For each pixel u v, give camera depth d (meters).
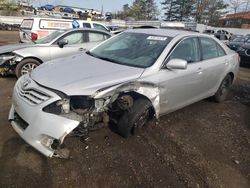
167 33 4.72
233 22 63.53
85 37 7.80
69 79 3.39
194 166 3.50
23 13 44.22
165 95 4.14
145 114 3.91
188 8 67.44
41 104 3.14
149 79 3.81
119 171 3.24
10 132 3.89
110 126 4.12
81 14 37.72
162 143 3.96
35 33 11.49
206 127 4.70
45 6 49.50
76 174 3.12
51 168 3.19
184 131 4.44
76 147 3.61
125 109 3.64
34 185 2.91
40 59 6.92
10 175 3.02
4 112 4.57
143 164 3.42
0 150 3.44
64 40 7.21
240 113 5.58
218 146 4.09
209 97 6.04
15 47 6.92
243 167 3.62
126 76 3.65
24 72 6.82
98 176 3.13
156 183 3.11
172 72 4.16
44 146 3.13
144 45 4.44
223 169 3.52
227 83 6.08
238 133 4.60
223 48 5.74
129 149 3.70
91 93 3.23
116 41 4.84
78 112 3.18
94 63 4.04
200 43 5.01
